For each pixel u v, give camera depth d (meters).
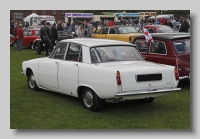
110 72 6.52
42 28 18.31
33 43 23.55
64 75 7.71
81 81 7.20
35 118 6.70
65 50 7.98
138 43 10.27
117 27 18.67
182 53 9.27
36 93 8.95
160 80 6.92
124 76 6.46
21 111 7.20
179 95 8.87
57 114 6.98
